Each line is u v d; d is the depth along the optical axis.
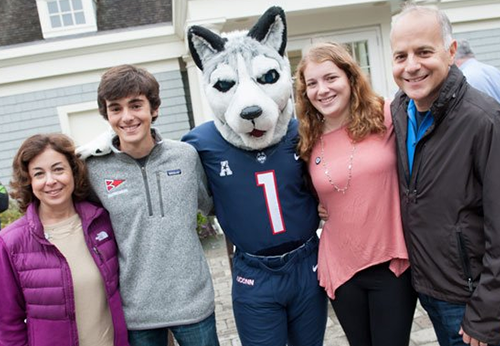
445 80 1.80
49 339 1.92
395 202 2.12
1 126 7.52
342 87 2.11
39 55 7.35
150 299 2.03
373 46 6.82
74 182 2.06
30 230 1.92
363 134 2.12
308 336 2.36
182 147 2.18
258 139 2.19
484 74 3.12
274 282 2.25
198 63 2.31
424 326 3.36
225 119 2.22
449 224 1.83
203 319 2.10
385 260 2.10
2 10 8.54
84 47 7.35
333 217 2.19
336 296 2.23
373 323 2.20
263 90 2.18
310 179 2.32
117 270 2.08
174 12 6.62
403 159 2.00
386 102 2.31
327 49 2.13
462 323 1.83
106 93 1.97
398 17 1.87
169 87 7.57
